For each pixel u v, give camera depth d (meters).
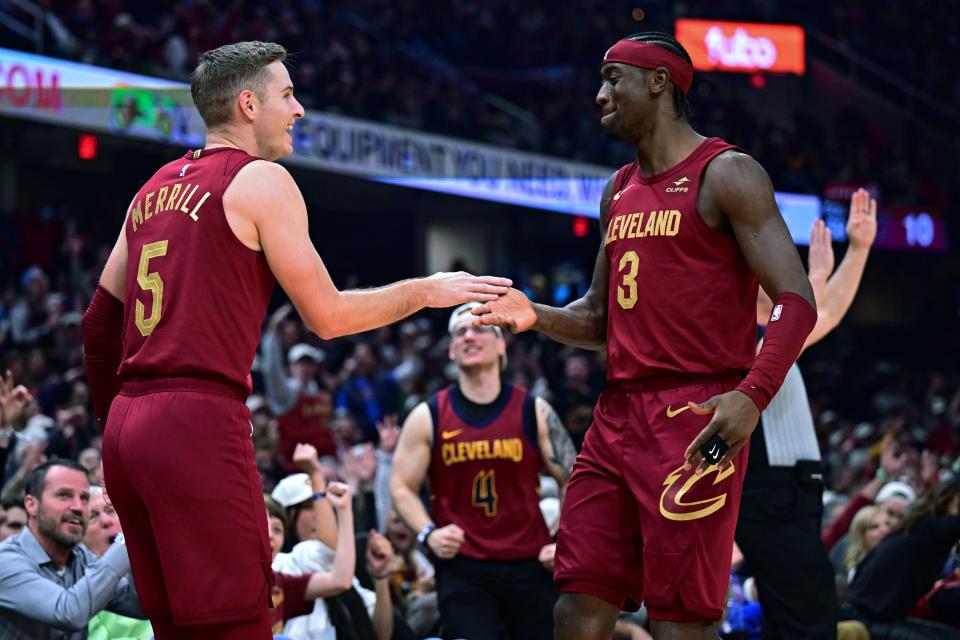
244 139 3.86
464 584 6.74
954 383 25.17
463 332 6.92
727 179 3.99
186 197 3.68
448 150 21.77
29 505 5.72
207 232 3.62
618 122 4.21
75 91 15.70
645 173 4.29
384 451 9.70
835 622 5.71
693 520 3.90
